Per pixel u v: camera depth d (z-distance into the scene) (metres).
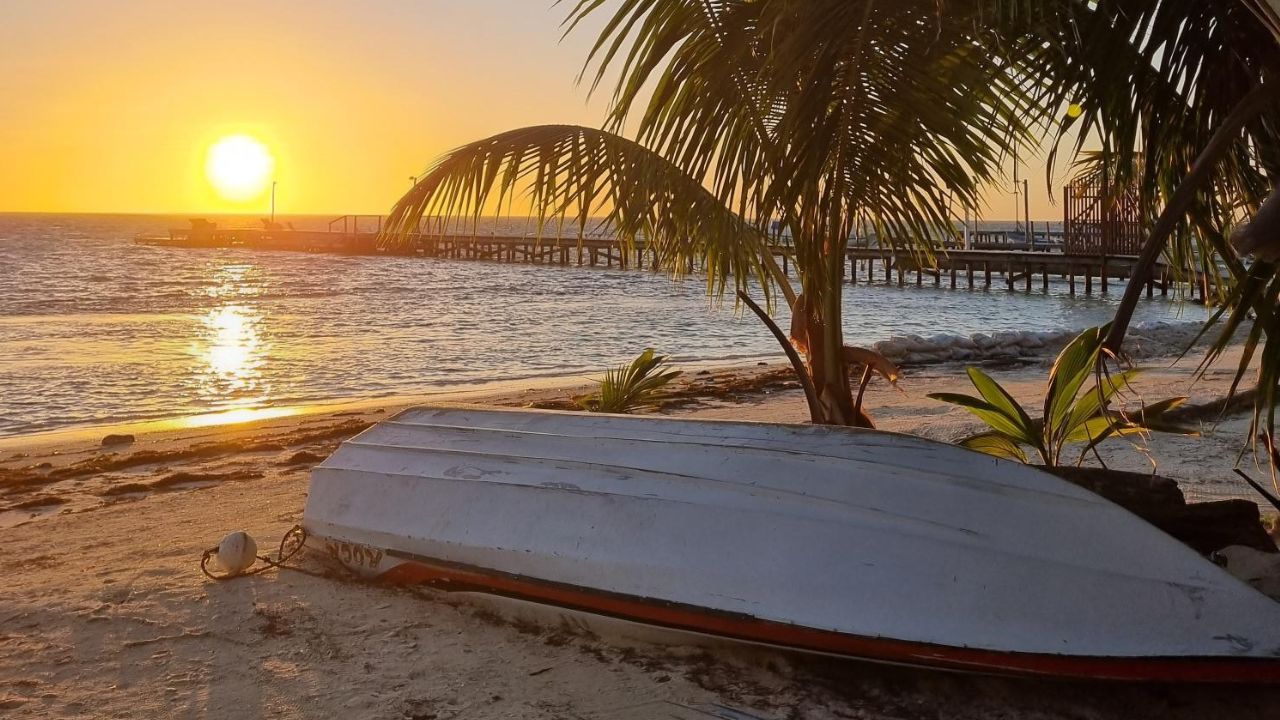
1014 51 3.18
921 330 23.80
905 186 3.58
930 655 2.69
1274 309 2.94
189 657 3.23
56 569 4.42
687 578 3.03
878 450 3.12
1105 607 2.67
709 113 3.95
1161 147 3.42
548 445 3.72
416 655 3.19
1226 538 3.26
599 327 23.47
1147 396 8.20
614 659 3.12
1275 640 2.55
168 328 22.78
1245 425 6.80
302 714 2.80
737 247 4.22
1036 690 2.81
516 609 3.46
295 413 11.13
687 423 3.58
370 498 3.96
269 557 4.33
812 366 4.59
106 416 11.25
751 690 2.88
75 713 2.84
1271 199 2.42
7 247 79.94
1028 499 2.89
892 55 3.22
